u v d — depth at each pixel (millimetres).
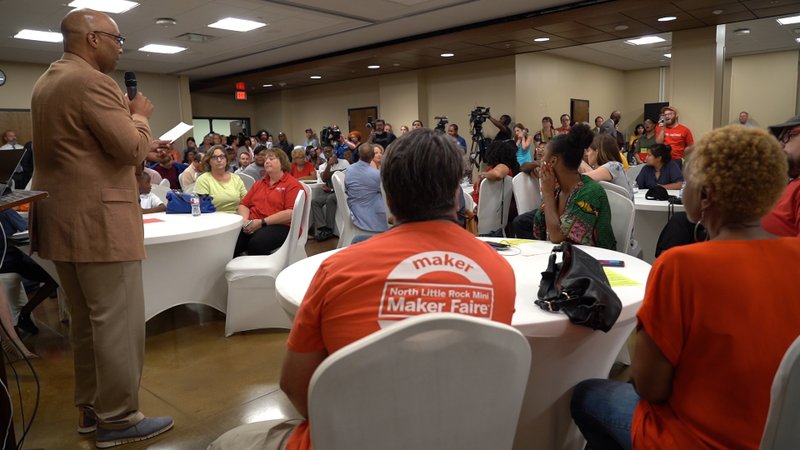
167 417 1984
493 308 860
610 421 1174
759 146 880
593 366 1395
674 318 898
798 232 1599
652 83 12586
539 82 9805
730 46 9773
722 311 862
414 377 735
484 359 770
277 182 3602
